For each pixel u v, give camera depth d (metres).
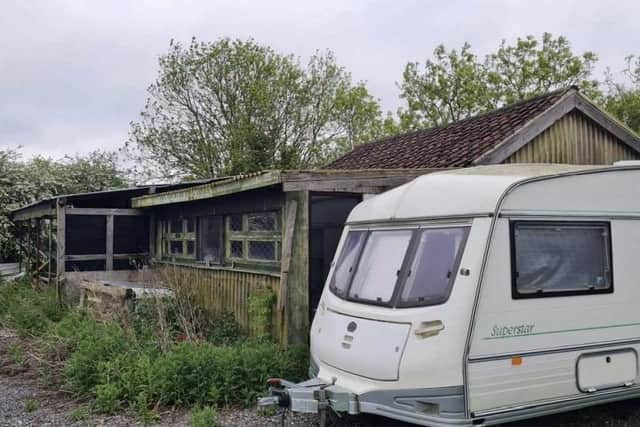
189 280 10.26
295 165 23.59
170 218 12.12
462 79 27.12
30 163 21.02
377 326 4.91
